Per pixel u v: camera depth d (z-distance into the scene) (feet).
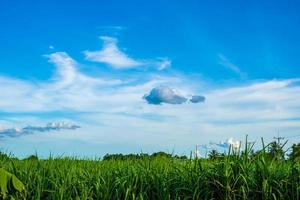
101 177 24.98
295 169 22.25
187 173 24.21
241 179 22.11
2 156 33.42
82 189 24.49
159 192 23.35
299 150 24.09
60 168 28.58
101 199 23.95
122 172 26.48
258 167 22.30
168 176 24.58
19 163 31.24
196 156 24.09
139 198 23.32
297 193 21.11
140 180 24.63
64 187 24.67
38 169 28.84
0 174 22.27
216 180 22.59
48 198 24.82
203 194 22.47
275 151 23.91
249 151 23.26
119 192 23.85
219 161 24.30
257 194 21.89
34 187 25.81
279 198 21.58
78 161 32.71
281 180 21.84
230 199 21.67
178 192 23.21
